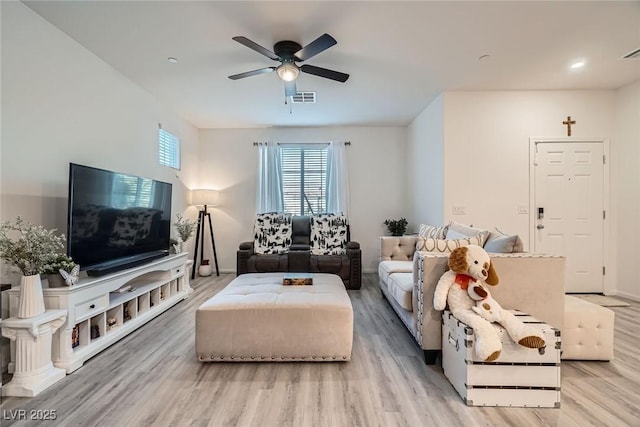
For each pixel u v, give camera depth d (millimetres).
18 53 2174
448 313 1982
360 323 2984
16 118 2170
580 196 3938
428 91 3914
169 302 3430
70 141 2635
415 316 2299
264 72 2820
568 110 3908
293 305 2182
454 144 3939
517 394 1689
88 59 2836
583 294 3924
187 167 5004
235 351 2154
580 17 2385
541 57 3029
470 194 3949
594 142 3910
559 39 2699
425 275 2123
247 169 5504
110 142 3143
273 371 2078
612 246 3924
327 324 2158
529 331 1669
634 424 1544
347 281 4270
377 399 1755
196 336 2146
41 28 2344
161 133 4211
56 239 2064
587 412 1638
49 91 2426
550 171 3945
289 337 2154
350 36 2645
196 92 3859
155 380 1958
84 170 2367
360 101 4246
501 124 3924
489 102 3920
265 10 2293
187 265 3975
